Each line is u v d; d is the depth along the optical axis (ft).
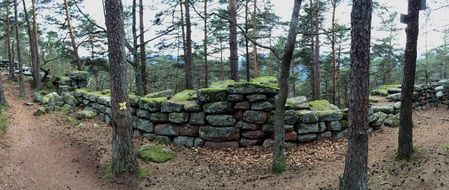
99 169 32.68
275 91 36.01
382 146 34.78
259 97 36.14
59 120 49.65
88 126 46.52
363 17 20.54
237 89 36.37
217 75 117.08
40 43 109.09
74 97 58.54
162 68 107.04
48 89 78.95
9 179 28.94
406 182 25.62
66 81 69.05
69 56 86.89
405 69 28.78
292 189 27.61
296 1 28.43
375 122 40.32
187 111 37.60
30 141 39.29
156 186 29.32
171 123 38.65
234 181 30.01
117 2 29.60
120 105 30.25
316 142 37.19
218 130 36.81
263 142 36.73
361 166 21.68
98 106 51.16
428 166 26.84
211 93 36.81
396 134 38.47
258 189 28.30
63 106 56.85
